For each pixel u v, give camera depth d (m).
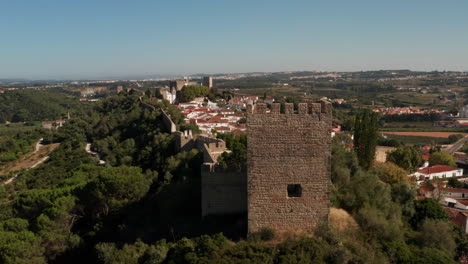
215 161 46.75
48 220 43.50
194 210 40.34
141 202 48.34
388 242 32.31
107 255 35.59
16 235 41.00
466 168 105.56
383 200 38.66
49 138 153.25
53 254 41.88
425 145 141.62
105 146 110.88
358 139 57.34
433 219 40.69
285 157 28.05
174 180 53.97
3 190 94.06
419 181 79.38
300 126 27.75
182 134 70.88
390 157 82.06
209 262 26.06
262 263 25.61
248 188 28.34
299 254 25.89
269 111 27.64
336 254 26.39
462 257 36.81
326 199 28.48
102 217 50.09
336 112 187.25
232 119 130.25
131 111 126.06
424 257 31.62
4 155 134.75
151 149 79.31
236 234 31.17
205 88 185.25
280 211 28.56
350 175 42.16
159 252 30.88
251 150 27.97
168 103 130.75
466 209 62.06
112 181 46.81
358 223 33.19
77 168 87.44
